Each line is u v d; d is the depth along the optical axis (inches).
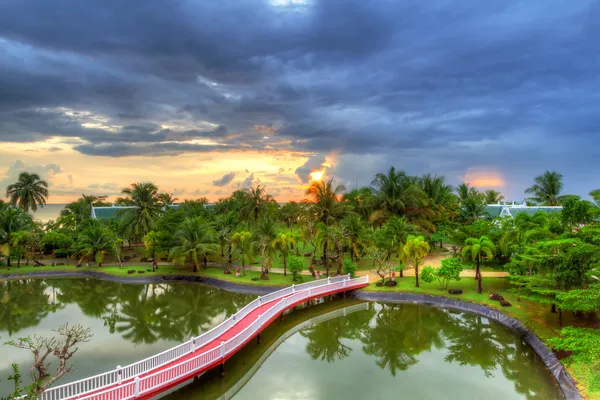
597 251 857.5
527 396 793.6
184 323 1310.3
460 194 3511.3
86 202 3590.1
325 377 898.7
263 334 1181.7
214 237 2091.5
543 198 3031.5
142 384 688.4
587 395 720.3
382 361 1000.9
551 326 1066.7
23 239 2199.8
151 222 2493.8
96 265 2258.9
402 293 1515.7
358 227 1808.6
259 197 2411.4
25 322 1317.7
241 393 816.9
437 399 784.9
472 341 1133.1
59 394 620.7
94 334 1185.4
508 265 1325.0
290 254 2288.4
